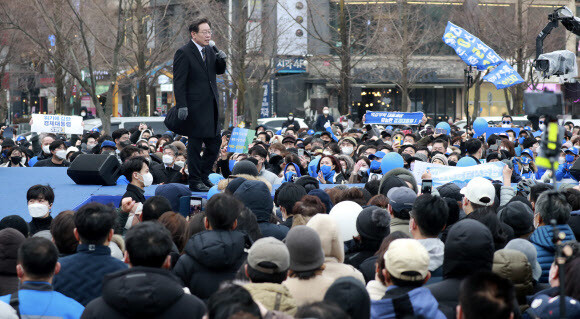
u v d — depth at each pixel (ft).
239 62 152.66
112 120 156.25
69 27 159.12
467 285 18.88
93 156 58.29
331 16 214.28
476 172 55.06
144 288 20.51
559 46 213.66
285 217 38.47
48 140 80.79
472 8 211.82
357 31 188.75
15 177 63.41
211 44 51.29
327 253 27.04
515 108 208.64
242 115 151.23
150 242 21.61
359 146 78.54
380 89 278.46
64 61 145.28
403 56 178.50
